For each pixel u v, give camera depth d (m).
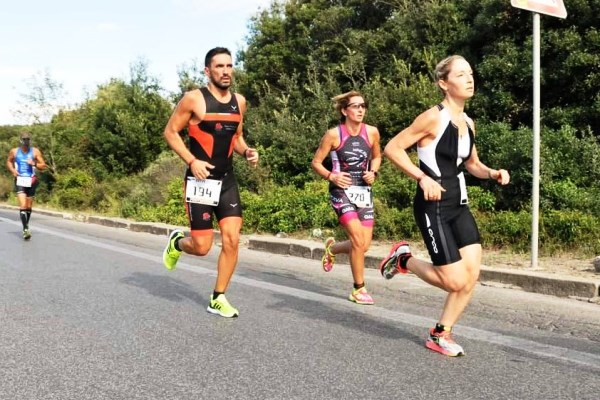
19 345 4.65
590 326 4.99
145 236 12.16
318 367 4.09
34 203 22.89
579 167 9.08
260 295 6.41
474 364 4.12
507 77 10.73
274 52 18.20
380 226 9.28
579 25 10.29
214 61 5.23
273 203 11.06
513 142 9.30
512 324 5.10
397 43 14.30
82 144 22.22
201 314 5.60
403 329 5.04
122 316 5.52
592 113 9.85
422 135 4.11
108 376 3.97
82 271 7.89
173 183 14.50
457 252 4.17
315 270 7.90
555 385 3.72
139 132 20.70
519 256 7.57
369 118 12.30
